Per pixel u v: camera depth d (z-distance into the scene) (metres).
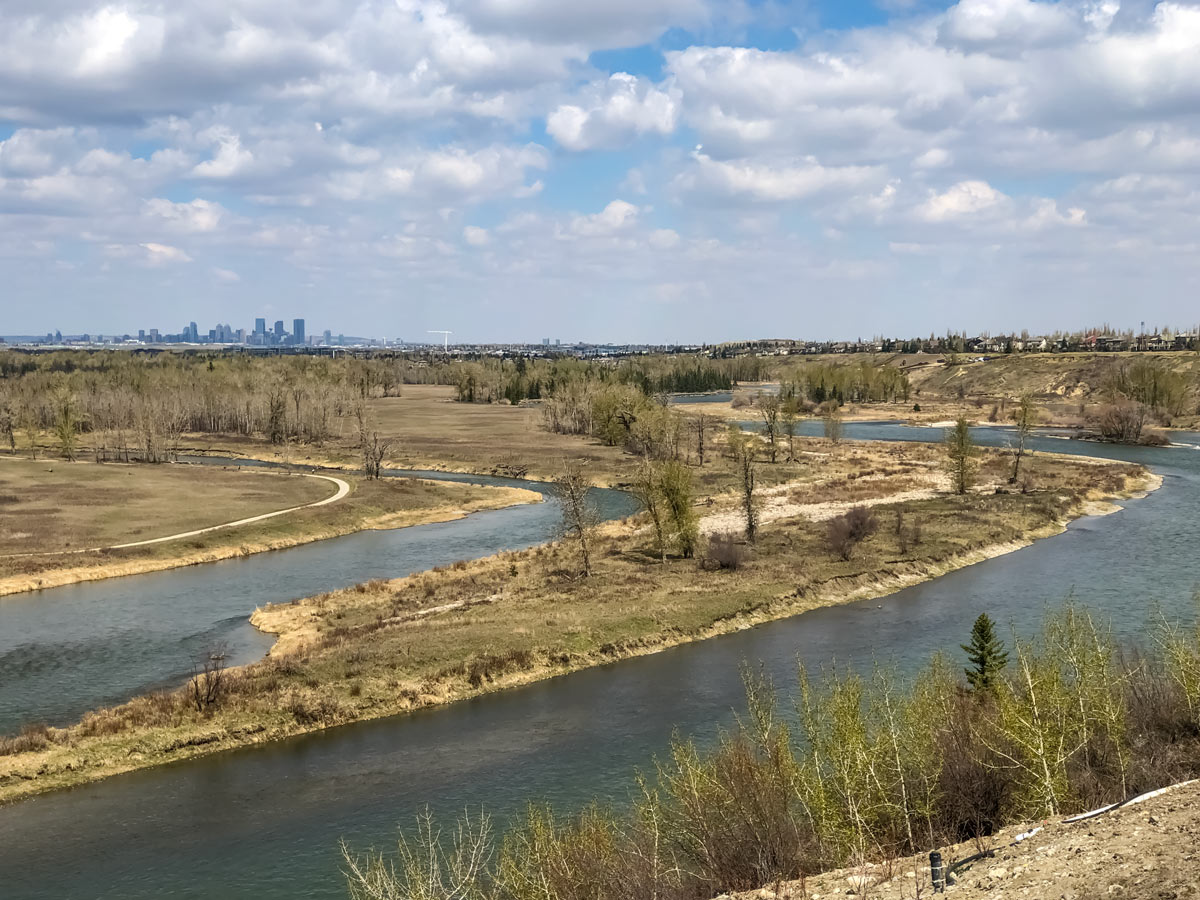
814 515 92.56
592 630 55.16
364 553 87.19
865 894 18.39
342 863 30.45
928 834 22.56
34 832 33.69
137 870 30.61
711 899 20.38
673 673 49.84
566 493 82.44
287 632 59.50
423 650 51.12
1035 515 89.88
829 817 21.81
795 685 46.59
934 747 24.53
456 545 90.38
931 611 60.09
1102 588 63.56
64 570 77.06
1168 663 29.92
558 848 22.05
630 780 36.28
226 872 30.25
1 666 53.41
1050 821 20.41
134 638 59.12
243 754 40.78
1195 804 18.27
